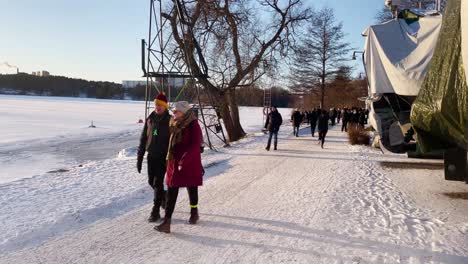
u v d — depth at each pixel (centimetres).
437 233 589
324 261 482
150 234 568
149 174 627
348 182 964
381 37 1117
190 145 578
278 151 1576
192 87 1933
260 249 518
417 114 677
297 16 2338
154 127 609
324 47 4647
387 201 784
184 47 1577
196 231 582
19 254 489
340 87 4903
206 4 2011
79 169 1065
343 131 3003
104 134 3050
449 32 652
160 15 1547
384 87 1079
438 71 660
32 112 5372
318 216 666
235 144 1845
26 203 698
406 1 1465
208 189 858
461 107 607
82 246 520
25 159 1819
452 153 810
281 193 830
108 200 729
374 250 519
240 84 2384
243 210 694
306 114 3944
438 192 871
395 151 1110
